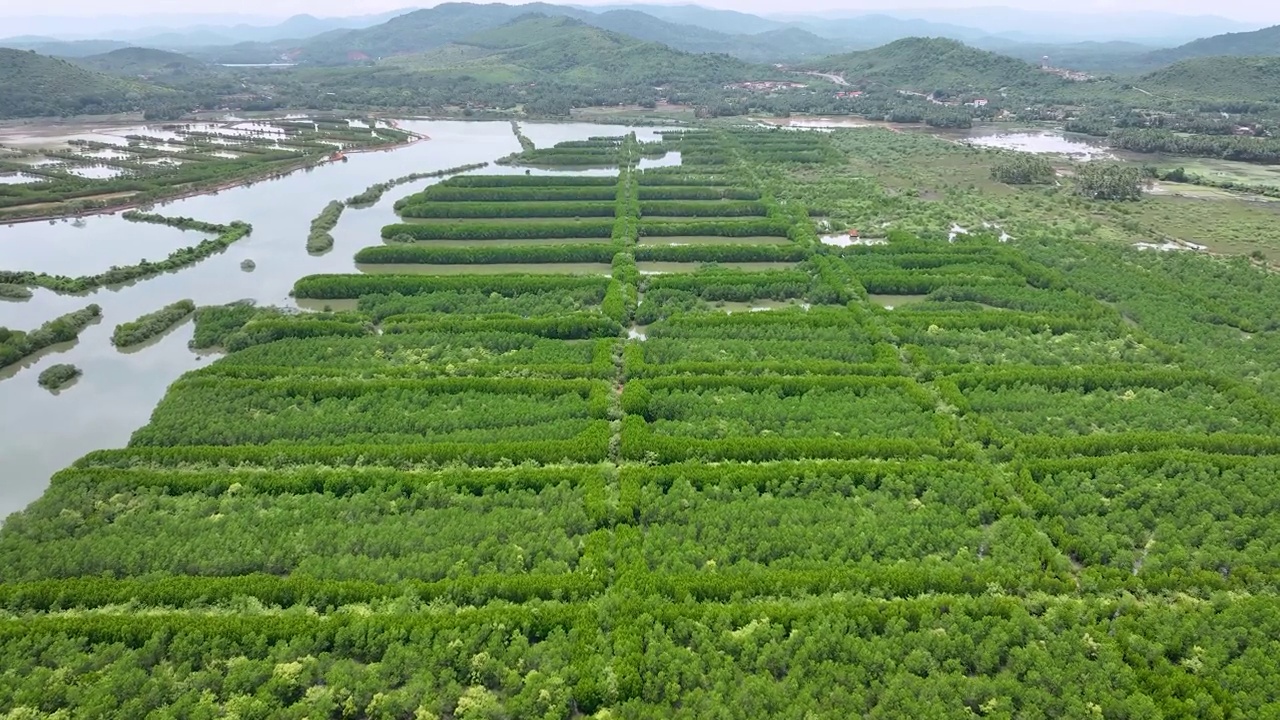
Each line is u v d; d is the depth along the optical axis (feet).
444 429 253.24
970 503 224.33
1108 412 270.26
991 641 174.81
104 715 155.33
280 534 204.44
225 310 346.13
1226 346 325.62
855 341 322.34
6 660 164.55
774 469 232.94
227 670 167.63
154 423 250.37
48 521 205.46
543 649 172.04
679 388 281.33
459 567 194.70
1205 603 189.37
